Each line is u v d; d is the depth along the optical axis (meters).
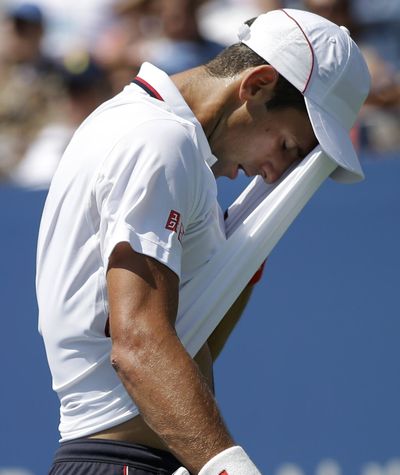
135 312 6.94
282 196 8.13
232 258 7.93
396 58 17.12
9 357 15.91
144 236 7.09
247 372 15.13
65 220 7.68
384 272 14.71
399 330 14.62
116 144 7.40
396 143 16.14
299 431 14.91
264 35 8.31
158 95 7.96
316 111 8.19
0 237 16.03
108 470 7.57
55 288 7.76
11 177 17.38
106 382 7.69
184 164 7.33
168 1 17.75
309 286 15.01
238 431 15.15
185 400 6.77
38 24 18.81
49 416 15.65
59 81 17.84
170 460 7.71
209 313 7.90
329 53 8.30
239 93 8.21
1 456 15.88
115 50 18.33
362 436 14.67
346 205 14.93
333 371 14.83
